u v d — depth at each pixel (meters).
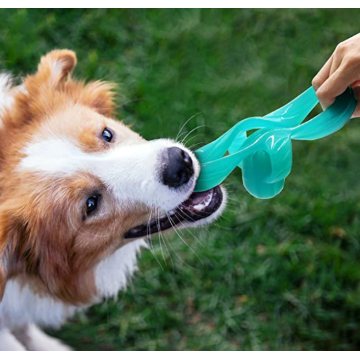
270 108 1.16
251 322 0.99
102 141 0.80
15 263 0.82
